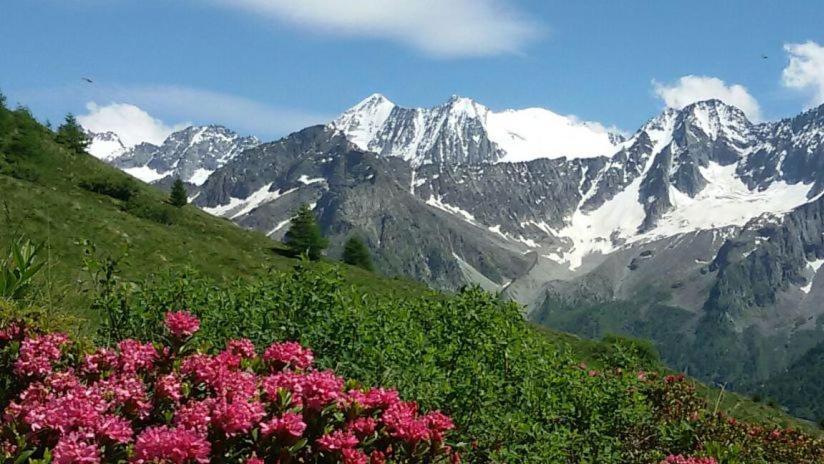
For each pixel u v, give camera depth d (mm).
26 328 6598
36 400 5371
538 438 9227
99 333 9438
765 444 14461
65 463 4531
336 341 9266
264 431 5039
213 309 10039
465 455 8617
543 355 11398
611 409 11125
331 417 5613
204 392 5785
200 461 4672
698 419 13672
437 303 11547
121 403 5418
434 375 9094
